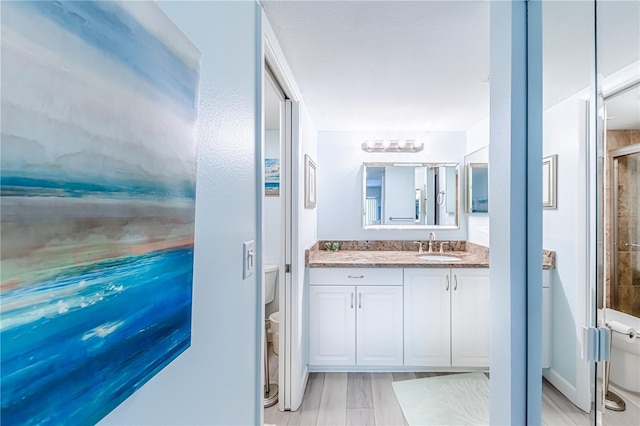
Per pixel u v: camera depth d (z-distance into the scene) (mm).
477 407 2113
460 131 3271
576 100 1134
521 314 1265
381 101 2426
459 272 2576
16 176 314
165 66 563
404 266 2562
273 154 3191
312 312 2570
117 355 451
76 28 378
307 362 2557
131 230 476
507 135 1281
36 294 336
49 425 351
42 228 341
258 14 1234
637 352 926
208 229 795
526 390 1256
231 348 956
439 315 2574
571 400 1157
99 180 415
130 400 506
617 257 1003
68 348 374
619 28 986
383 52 1669
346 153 3309
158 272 545
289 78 1859
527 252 1265
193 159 667
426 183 3314
